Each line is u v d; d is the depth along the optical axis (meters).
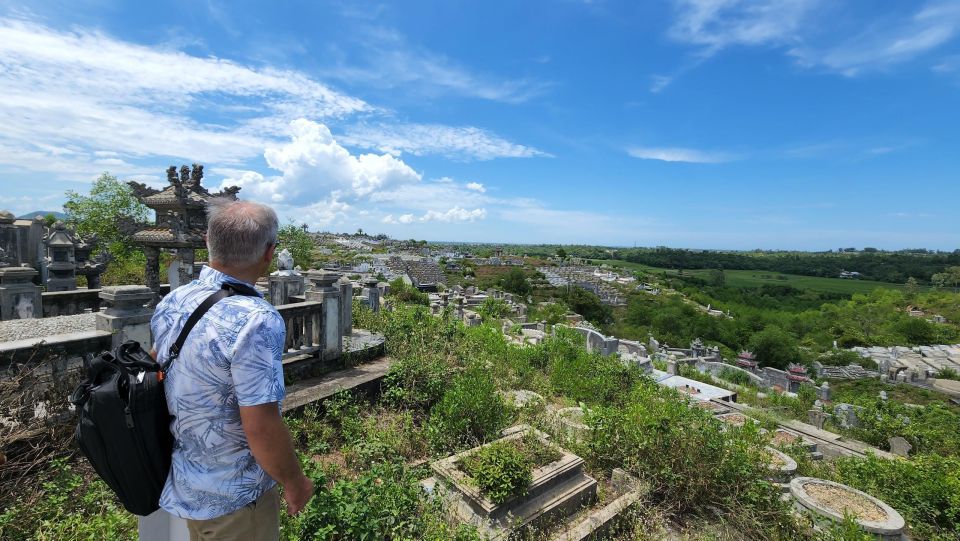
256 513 1.91
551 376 9.74
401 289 28.36
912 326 56.34
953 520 5.61
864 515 4.75
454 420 5.58
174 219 8.33
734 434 5.83
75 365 3.97
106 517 3.15
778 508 4.55
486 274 94.75
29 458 3.63
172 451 1.83
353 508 3.21
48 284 10.36
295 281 9.40
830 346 53.41
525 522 4.01
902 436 11.01
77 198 20.09
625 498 4.62
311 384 6.15
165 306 1.89
